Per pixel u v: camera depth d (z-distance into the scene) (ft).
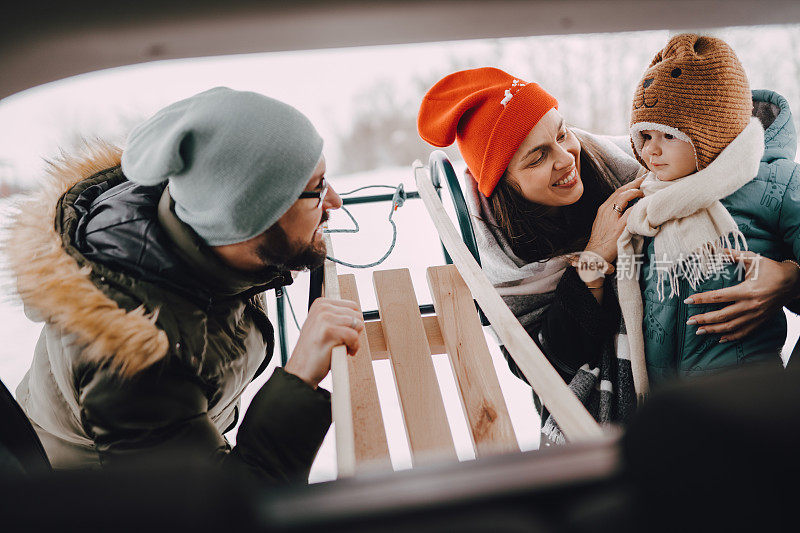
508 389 6.75
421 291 7.44
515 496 0.92
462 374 3.95
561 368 5.34
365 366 4.09
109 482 0.90
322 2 4.47
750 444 0.85
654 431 0.92
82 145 3.99
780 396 0.91
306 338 3.41
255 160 2.98
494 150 5.15
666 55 4.69
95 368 2.88
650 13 5.03
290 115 3.14
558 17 4.94
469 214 5.44
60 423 3.58
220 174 2.99
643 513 0.89
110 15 4.30
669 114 4.58
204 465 0.95
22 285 2.98
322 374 3.36
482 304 4.01
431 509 0.91
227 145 2.96
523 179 5.33
